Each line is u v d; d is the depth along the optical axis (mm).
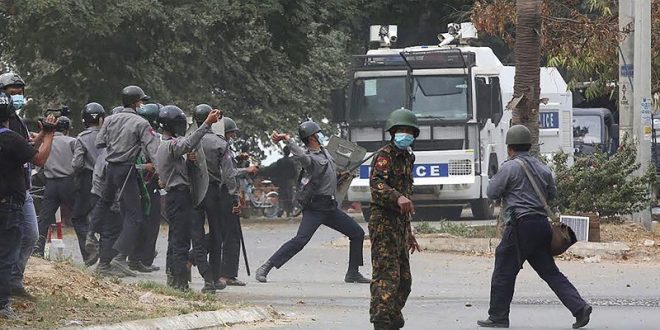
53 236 76562
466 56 89125
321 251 66250
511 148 38938
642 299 45719
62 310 34406
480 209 93938
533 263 38344
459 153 89062
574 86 93188
